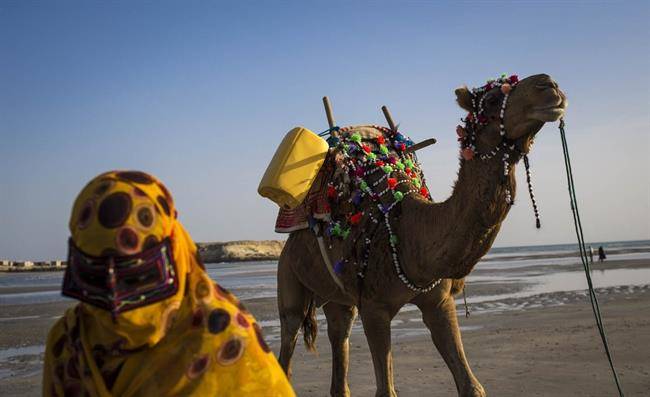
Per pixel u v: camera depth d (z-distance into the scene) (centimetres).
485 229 467
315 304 679
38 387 877
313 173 609
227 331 205
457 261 486
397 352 1038
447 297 542
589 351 916
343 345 677
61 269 13388
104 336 205
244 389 204
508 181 457
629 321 1223
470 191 465
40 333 1550
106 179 204
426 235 505
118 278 196
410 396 719
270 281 4044
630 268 3769
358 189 577
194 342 203
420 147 618
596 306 478
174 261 204
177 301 204
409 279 528
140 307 197
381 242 541
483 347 1020
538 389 704
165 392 199
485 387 727
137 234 196
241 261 15262
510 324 1338
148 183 208
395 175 573
